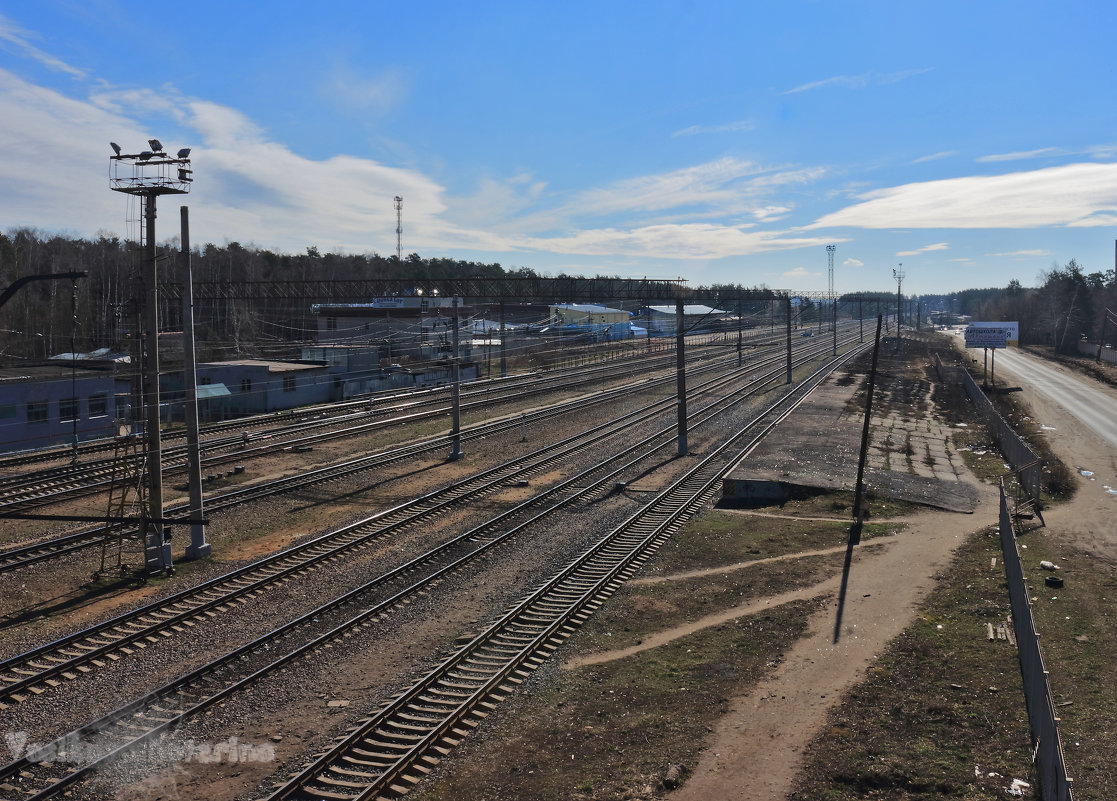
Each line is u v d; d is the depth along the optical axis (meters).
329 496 29.58
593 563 22.44
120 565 20.38
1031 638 14.09
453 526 25.78
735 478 31.92
